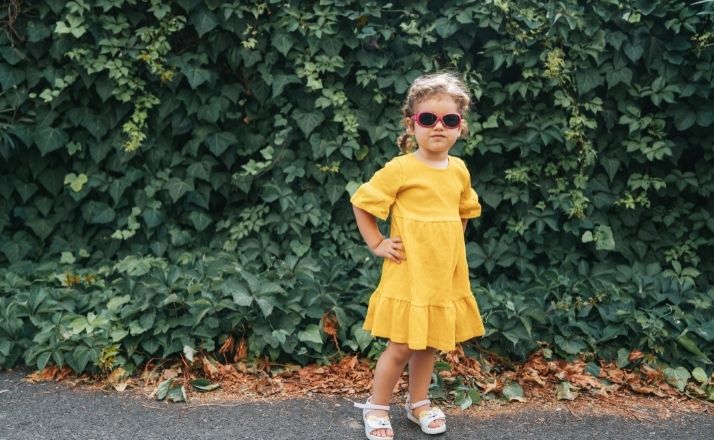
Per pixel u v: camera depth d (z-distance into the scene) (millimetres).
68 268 4062
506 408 2990
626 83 4004
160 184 4188
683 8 3965
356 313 3490
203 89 4156
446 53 4094
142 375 3172
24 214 4250
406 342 2514
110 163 4211
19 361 3316
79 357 3113
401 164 2559
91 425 2723
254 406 2936
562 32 3924
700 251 4293
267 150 4152
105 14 4055
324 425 2775
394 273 2564
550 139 4004
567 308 3688
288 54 4090
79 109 4125
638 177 4207
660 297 3734
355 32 3988
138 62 4078
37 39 3947
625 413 2980
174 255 4145
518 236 4191
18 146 4180
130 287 3588
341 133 4211
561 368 3334
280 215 4105
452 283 2609
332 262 3959
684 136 4199
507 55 3949
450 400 3027
